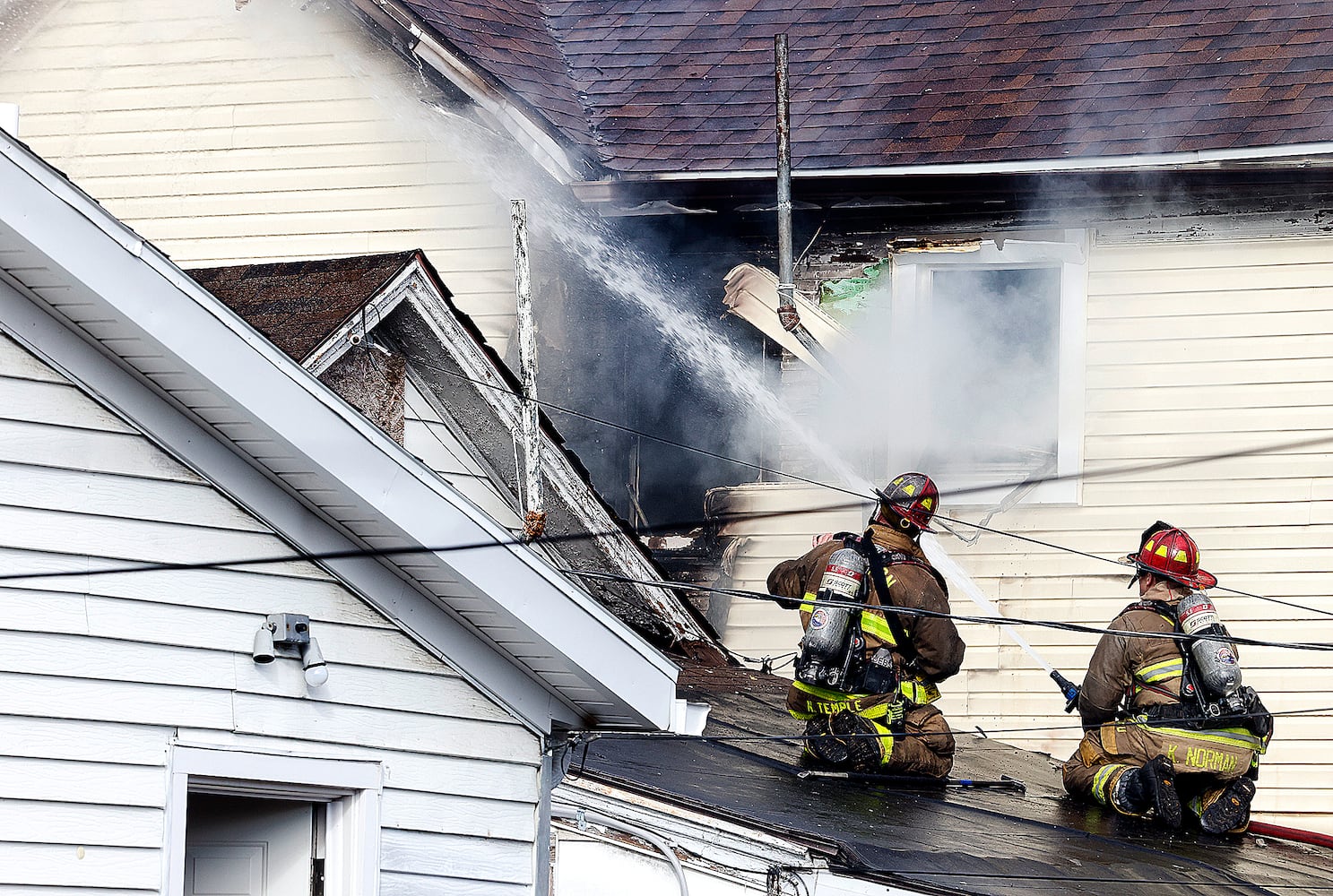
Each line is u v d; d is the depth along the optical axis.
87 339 22.06
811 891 26.64
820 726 33.69
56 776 21.33
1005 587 47.62
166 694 22.31
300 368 22.50
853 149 47.31
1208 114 46.78
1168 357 47.78
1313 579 46.88
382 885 24.00
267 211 50.00
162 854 21.91
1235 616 47.12
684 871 27.78
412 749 24.62
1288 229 47.69
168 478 22.72
